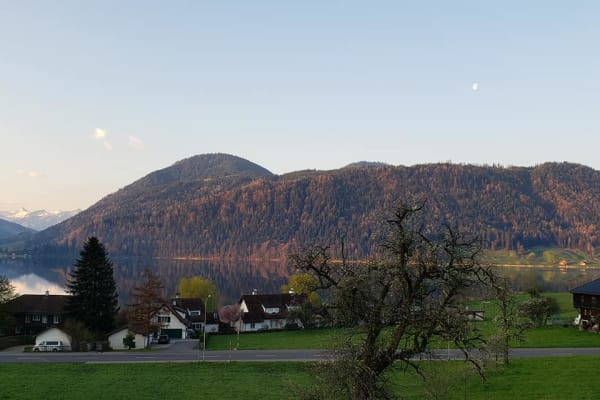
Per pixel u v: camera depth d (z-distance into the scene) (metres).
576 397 45.38
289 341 88.62
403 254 26.97
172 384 53.41
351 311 27.80
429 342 28.30
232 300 167.50
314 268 28.86
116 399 48.25
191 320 115.44
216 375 57.28
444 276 26.78
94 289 90.62
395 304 27.64
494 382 51.34
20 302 108.31
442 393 42.03
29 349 80.94
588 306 93.38
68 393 50.03
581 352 69.31
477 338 28.72
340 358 27.72
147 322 85.50
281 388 51.50
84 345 79.88
